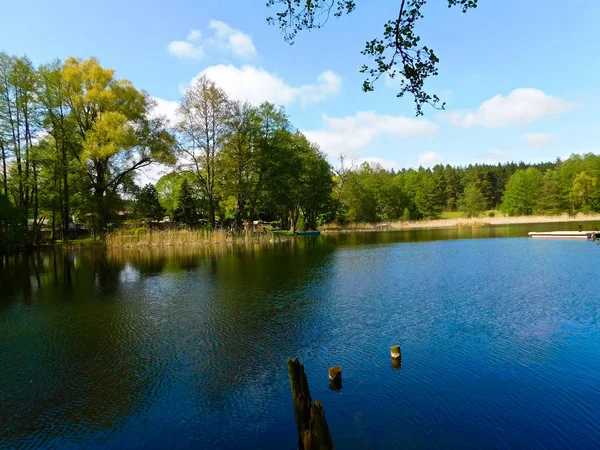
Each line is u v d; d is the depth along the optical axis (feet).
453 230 174.29
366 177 251.80
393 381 22.81
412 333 31.22
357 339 30.12
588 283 48.29
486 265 64.54
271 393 21.97
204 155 123.54
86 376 24.64
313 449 13.70
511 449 16.47
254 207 154.51
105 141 105.40
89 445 17.65
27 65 102.68
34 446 17.69
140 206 128.16
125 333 32.83
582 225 177.68
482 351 27.17
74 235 151.43
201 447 17.22
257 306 40.75
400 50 19.51
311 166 180.14
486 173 364.99
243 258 82.12
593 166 253.44
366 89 20.72
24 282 58.65
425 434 17.56
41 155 103.09
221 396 21.75
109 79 111.14
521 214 271.28
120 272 65.82
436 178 343.87
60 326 35.27
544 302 39.75
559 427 17.98
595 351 26.78
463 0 18.40
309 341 29.94
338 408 19.94
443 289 46.93
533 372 23.68
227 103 122.52
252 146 136.46
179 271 65.46
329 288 49.01
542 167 412.57
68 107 110.11
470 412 19.36
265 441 17.53
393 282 51.98
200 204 178.91
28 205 111.34
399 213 264.11
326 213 222.07
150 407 20.77
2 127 100.48
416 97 20.06
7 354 28.60
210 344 29.78
